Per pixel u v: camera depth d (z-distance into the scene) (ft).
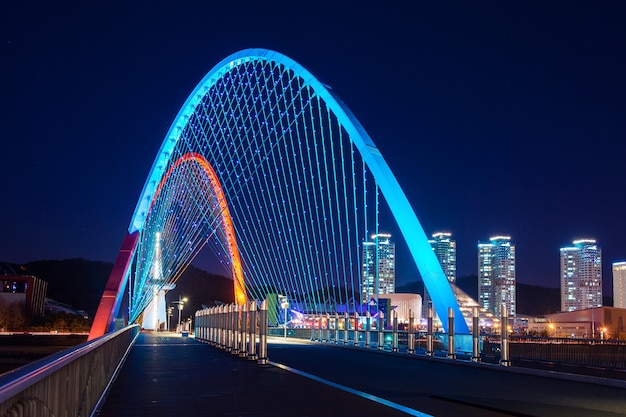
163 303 423.23
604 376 52.03
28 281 411.95
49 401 19.15
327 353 92.12
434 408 33.76
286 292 208.03
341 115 112.78
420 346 93.30
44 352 301.22
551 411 32.68
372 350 94.43
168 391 40.96
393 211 101.81
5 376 13.69
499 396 39.60
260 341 66.39
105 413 31.63
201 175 261.85
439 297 95.40
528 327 501.97
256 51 147.95
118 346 60.23
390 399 37.76
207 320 139.64
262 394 38.99
